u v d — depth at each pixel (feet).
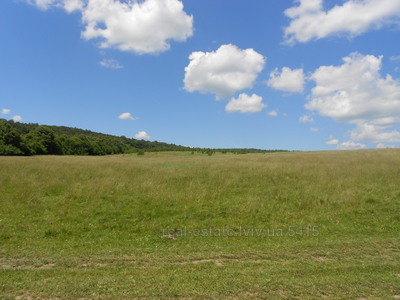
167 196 39.91
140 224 29.99
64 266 18.31
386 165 63.72
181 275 16.65
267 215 33.04
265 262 19.24
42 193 40.04
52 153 264.72
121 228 28.78
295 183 48.42
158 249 22.57
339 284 15.48
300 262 19.12
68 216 31.55
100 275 16.66
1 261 19.22
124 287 14.89
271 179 52.31
